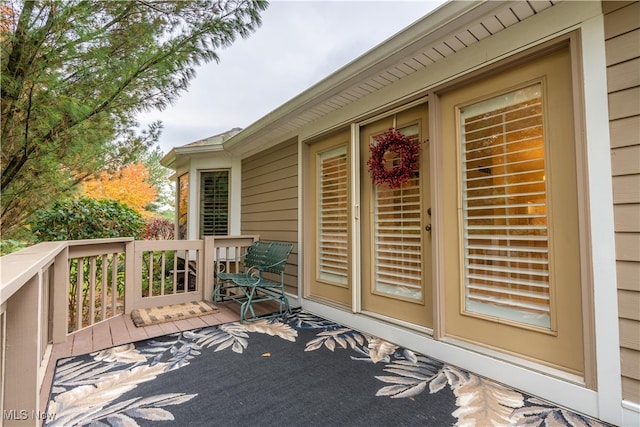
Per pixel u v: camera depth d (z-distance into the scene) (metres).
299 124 4.01
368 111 3.15
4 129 2.54
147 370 2.22
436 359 2.43
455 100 2.50
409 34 2.30
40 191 2.90
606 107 1.72
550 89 2.01
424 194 2.74
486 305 2.29
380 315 3.04
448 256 2.50
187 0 2.90
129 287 3.62
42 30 2.42
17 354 1.38
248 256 4.34
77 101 2.62
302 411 1.75
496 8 1.94
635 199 1.62
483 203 2.34
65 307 2.74
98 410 1.74
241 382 2.07
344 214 3.54
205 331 3.04
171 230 10.07
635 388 1.59
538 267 2.05
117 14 2.73
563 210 1.93
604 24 1.74
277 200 4.59
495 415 1.72
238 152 5.51
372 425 1.64
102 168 3.25
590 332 1.74
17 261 1.42
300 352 2.56
